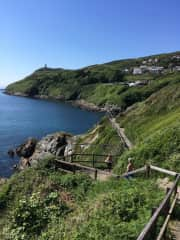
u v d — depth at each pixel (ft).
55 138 169.07
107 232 31.94
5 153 184.65
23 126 287.07
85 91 599.57
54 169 66.64
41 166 67.21
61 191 54.95
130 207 37.68
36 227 41.86
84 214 39.75
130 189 44.45
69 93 619.26
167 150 68.49
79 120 341.82
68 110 450.30
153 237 25.93
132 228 31.71
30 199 48.24
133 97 418.51
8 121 317.22
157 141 73.26
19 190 59.93
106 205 39.65
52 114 392.27
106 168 85.10
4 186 63.10
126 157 74.90
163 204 28.91
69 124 310.65
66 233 36.04
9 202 57.77
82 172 69.10
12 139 224.53
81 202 49.19
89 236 31.81
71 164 64.95
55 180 58.95
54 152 162.81
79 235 32.99
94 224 34.35
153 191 43.91
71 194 53.16
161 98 158.61
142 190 44.16
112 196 41.55
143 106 166.20
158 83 419.95
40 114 388.78
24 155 178.50
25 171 66.39
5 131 256.52
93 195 49.85
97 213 37.81
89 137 162.30
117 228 32.07
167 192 34.99
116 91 481.05
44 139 174.81
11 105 501.97
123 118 169.78
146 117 147.02
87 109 472.85
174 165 60.95
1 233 43.93
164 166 62.54
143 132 123.24
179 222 34.30
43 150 168.76
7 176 144.46
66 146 161.79
